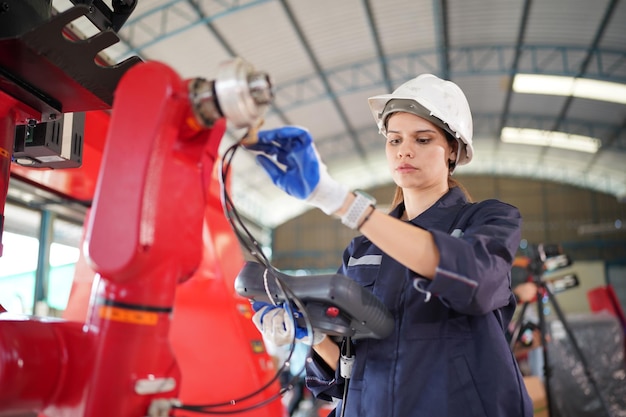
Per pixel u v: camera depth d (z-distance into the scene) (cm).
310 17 1113
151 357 85
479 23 1230
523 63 1399
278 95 1429
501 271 100
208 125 88
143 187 79
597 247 2034
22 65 105
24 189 390
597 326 454
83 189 303
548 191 2127
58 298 475
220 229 292
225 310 272
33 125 125
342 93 1471
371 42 1281
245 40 1115
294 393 653
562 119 1706
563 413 427
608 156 1878
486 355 111
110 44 110
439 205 128
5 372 79
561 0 1112
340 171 2067
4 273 442
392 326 113
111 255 79
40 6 119
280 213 2184
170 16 968
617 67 1340
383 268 125
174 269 88
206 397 262
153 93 82
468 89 1580
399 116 127
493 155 2055
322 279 105
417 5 1153
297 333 115
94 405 81
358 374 119
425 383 111
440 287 95
